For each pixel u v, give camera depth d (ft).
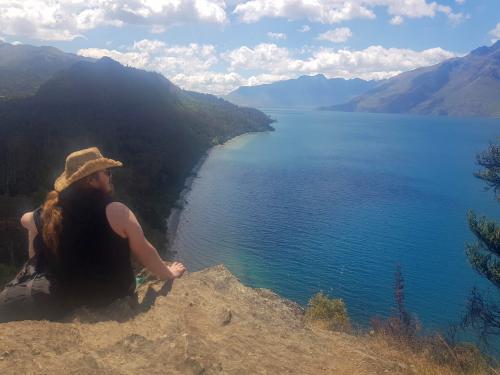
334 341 14.57
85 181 11.76
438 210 279.49
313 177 372.58
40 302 11.86
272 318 14.48
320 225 243.81
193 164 414.21
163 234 215.92
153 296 13.51
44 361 9.59
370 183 355.97
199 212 261.03
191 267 185.68
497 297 152.15
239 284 16.26
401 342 20.40
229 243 213.87
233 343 11.98
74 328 11.19
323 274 183.52
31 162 247.91
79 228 11.59
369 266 192.13
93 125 412.36
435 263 196.44
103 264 11.90
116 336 11.16
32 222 12.51
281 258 197.98
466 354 19.35
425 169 431.43
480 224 74.79
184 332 11.76
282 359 12.00
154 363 9.86
